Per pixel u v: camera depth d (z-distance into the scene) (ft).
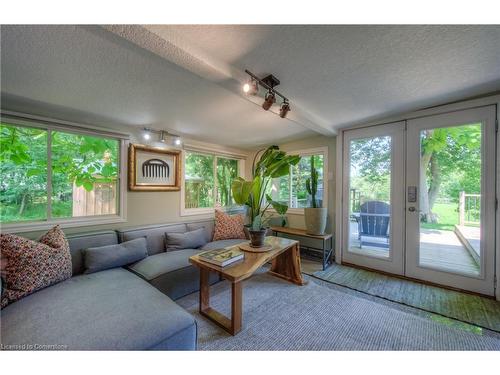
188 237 9.50
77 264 6.84
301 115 7.86
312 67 5.17
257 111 7.93
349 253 10.41
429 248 8.23
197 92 6.38
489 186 7.01
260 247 7.31
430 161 8.17
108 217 8.88
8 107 6.85
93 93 6.38
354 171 10.32
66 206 8.15
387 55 4.70
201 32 3.99
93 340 3.59
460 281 7.56
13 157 7.16
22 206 7.27
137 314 4.27
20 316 4.17
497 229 6.89
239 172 15.08
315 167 12.01
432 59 4.85
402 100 7.21
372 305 6.72
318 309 6.50
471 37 4.11
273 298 7.18
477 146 7.25
